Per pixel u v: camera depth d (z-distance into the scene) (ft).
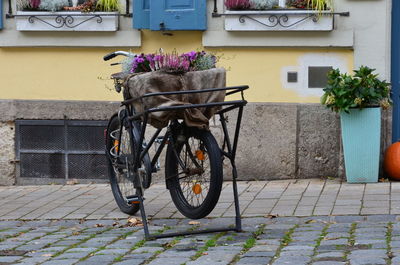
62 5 33.22
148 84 21.59
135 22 32.58
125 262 19.06
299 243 20.61
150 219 25.23
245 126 32.76
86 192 31.42
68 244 21.72
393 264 17.57
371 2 31.73
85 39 33.37
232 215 25.27
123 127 25.16
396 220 23.25
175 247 20.80
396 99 32.76
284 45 32.22
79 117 33.81
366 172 30.58
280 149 32.65
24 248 21.31
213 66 22.86
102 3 32.86
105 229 24.03
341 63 32.19
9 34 33.81
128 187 26.22
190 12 32.09
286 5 32.07
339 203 26.37
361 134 30.32
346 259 18.38
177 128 22.82
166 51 33.09
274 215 24.76
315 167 32.58
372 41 31.91
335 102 30.17
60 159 34.27
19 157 34.50
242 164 32.86
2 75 34.24
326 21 31.55
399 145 31.48
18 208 28.27
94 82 33.71
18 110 34.14
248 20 31.99
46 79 33.99
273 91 32.65
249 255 19.44
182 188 23.54
